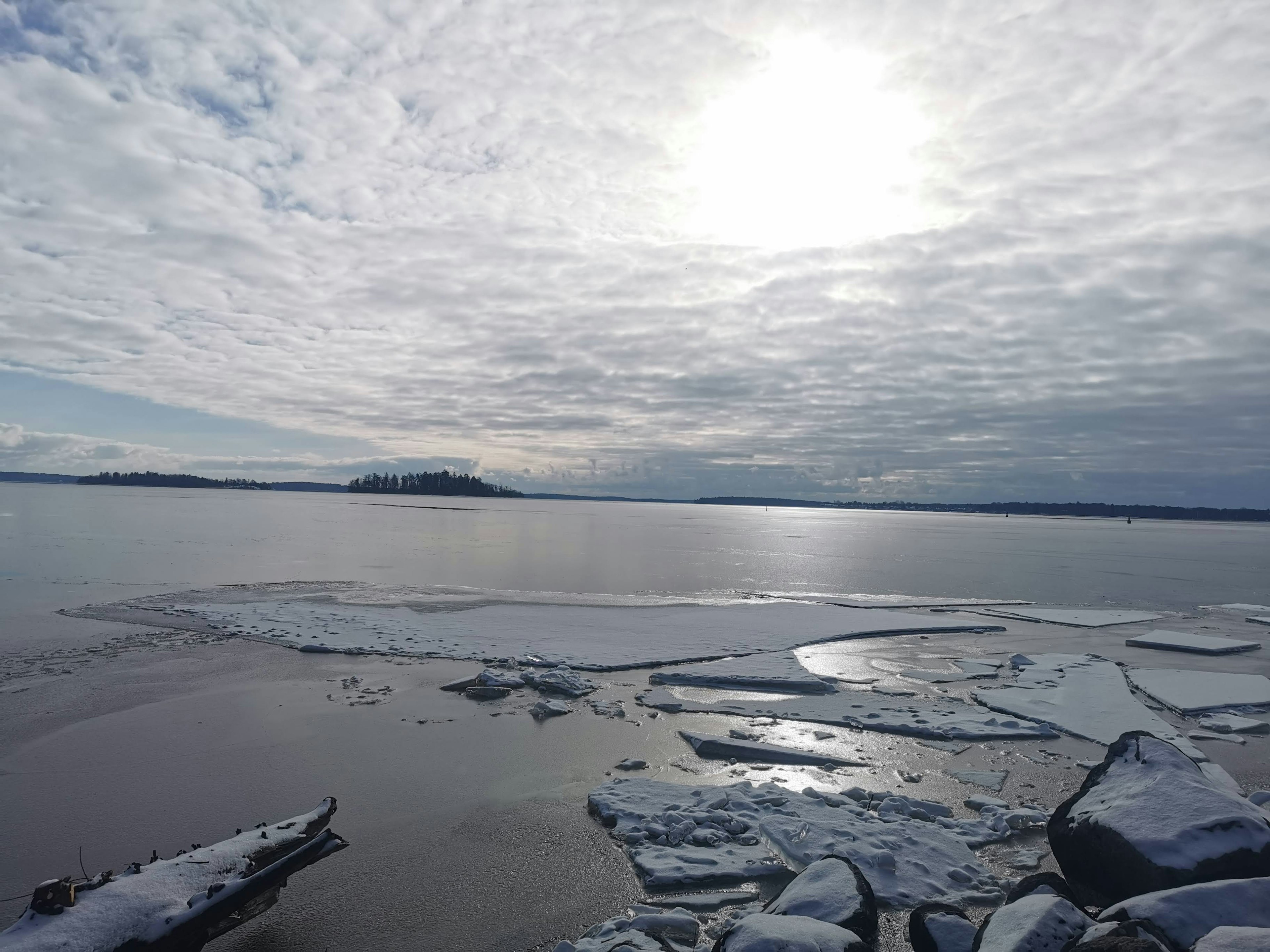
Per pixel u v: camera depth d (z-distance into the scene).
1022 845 8.36
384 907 7.14
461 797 9.59
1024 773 10.70
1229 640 21.62
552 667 16.66
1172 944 5.18
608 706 13.66
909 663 18.06
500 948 6.52
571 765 10.75
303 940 6.62
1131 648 20.53
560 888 7.48
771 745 11.56
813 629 21.58
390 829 8.70
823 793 9.55
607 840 8.45
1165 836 6.60
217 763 10.66
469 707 13.54
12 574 29.83
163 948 5.64
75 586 27.05
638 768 10.69
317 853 7.07
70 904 5.70
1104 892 6.88
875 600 28.94
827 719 13.05
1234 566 49.94
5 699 13.49
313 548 45.84
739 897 7.28
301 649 17.70
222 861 6.67
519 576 34.44
